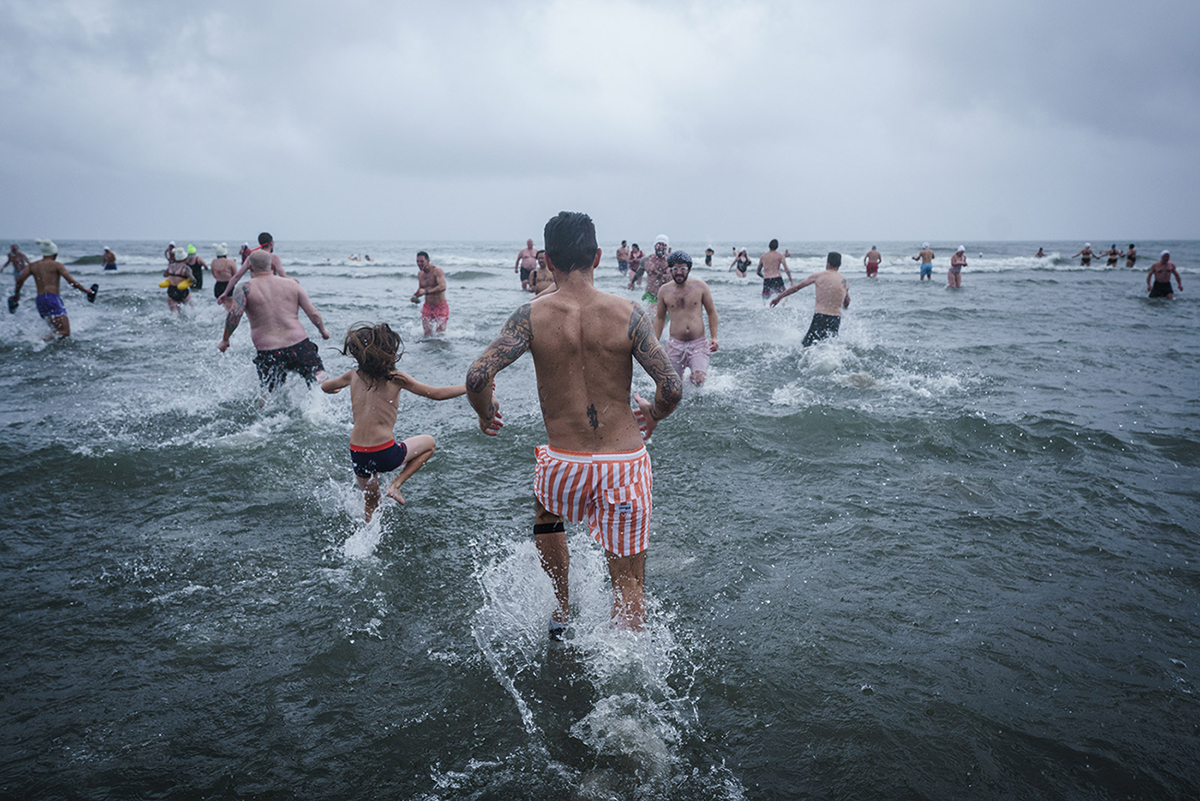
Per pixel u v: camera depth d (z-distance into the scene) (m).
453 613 3.19
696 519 4.25
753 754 2.30
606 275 30.86
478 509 4.40
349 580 3.50
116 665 2.79
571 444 2.68
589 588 3.36
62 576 3.51
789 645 2.91
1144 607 3.24
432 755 2.30
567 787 2.15
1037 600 3.29
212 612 3.19
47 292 10.80
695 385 7.38
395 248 100.31
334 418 6.50
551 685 2.66
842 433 5.91
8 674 2.72
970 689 2.64
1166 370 8.77
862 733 2.39
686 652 2.87
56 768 2.24
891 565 3.64
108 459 5.12
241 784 2.18
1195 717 2.50
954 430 5.97
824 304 9.30
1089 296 20.20
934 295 20.69
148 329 12.64
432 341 11.54
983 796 2.14
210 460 5.24
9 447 5.39
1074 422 6.20
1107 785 2.19
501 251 78.69
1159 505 4.43
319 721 2.47
